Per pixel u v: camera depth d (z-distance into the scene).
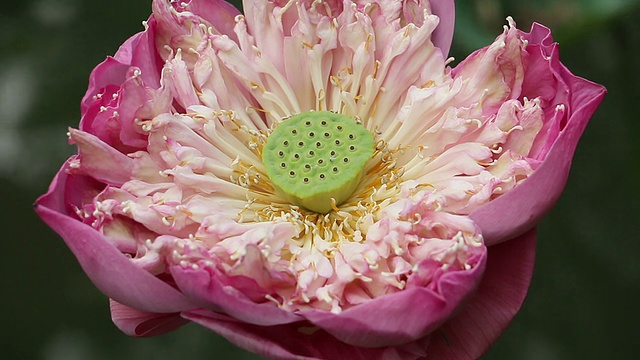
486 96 0.48
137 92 0.46
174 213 0.45
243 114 0.49
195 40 0.49
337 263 0.44
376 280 0.44
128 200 0.45
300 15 0.49
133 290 0.43
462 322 0.45
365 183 0.48
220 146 0.48
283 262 0.45
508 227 0.44
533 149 0.47
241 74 0.49
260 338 0.42
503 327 0.45
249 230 0.45
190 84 0.48
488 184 0.45
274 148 0.48
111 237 0.45
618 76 0.61
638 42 0.59
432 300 0.41
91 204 0.46
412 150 0.48
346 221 0.47
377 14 0.50
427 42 0.49
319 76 0.49
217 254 0.44
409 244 0.44
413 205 0.45
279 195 0.48
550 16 0.56
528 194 0.44
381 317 0.42
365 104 0.49
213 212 0.46
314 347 0.43
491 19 0.57
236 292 0.42
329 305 0.44
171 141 0.47
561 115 0.46
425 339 0.44
